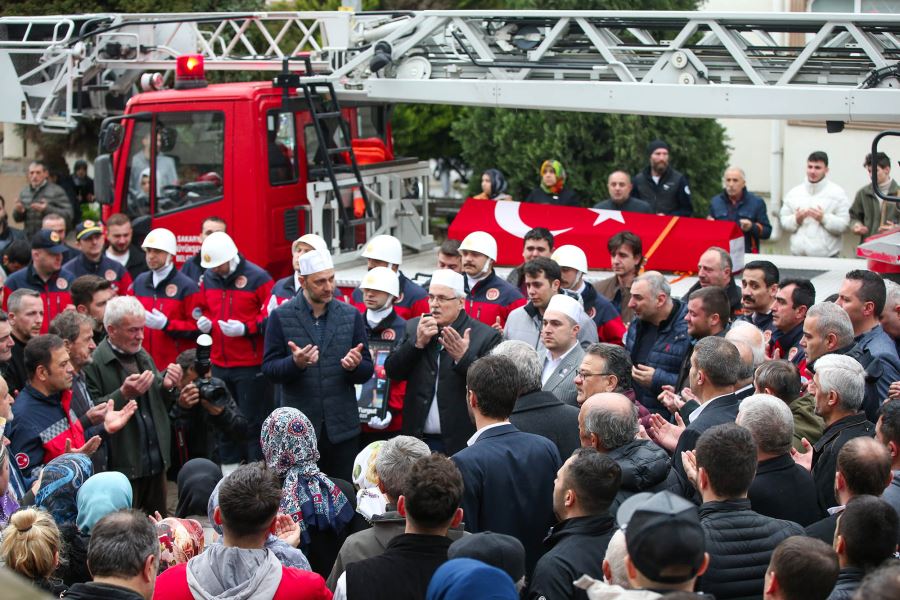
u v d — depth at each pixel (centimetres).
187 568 447
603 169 1586
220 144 1086
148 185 1133
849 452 485
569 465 469
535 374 616
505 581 363
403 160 1163
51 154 1750
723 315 745
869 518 420
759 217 1223
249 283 993
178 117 1106
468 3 1877
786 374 606
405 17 1062
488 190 1333
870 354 703
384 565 443
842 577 425
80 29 1245
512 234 1052
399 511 494
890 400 549
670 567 359
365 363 809
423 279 1041
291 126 1090
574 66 970
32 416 677
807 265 1065
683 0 1652
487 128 1653
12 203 1967
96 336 906
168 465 774
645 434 630
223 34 1622
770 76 895
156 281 1019
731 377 590
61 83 1229
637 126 1549
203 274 1035
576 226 1039
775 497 515
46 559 454
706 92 898
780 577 387
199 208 1100
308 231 1098
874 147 814
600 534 463
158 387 776
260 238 1074
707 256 865
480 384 549
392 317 860
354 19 1101
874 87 845
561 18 961
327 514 579
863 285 729
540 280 818
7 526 477
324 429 796
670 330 802
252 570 445
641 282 798
